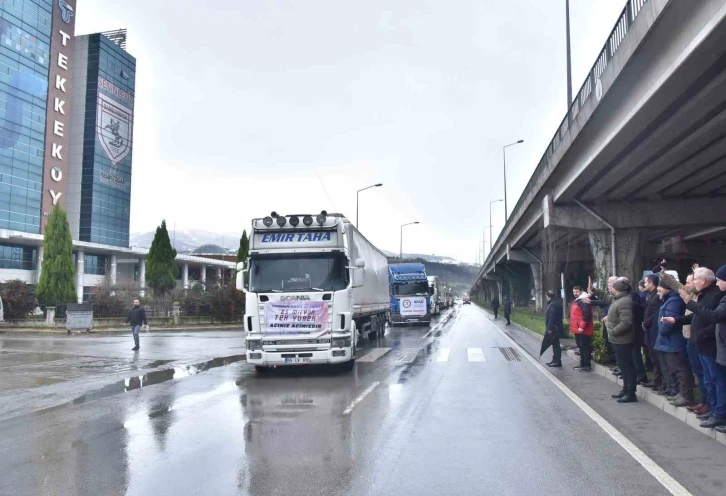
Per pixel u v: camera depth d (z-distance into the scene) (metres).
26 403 10.22
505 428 7.69
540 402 9.52
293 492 5.25
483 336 25.14
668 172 22.45
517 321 34.94
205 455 6.53
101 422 8.46
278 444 6.98
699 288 6.96
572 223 29.25
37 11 66.56
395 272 35.34
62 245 41.84
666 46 13.30
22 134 63.88
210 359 17.34
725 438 6.74
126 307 38.53
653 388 9.75
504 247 61.56
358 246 17.66
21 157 63.66
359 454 6.48
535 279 57.34
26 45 64.75
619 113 17.19
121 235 81.06
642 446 6.71
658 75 13.95
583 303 13.22
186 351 19.95
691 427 7.64
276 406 9.52
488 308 82.94
